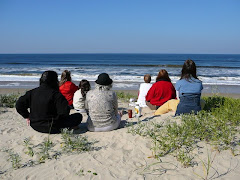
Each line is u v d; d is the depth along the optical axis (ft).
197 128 11.96
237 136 12.00
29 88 50.75
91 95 13.41
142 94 22.61
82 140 11.76
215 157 10.04
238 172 8.92
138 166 9.66
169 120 13.73
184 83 14.90
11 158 10.54
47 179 8.89
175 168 9.37
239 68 126.72
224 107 16.11
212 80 69.51
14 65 162.71
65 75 21.31
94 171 9.37
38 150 11.27
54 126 12.75
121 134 12.97
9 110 20.76
